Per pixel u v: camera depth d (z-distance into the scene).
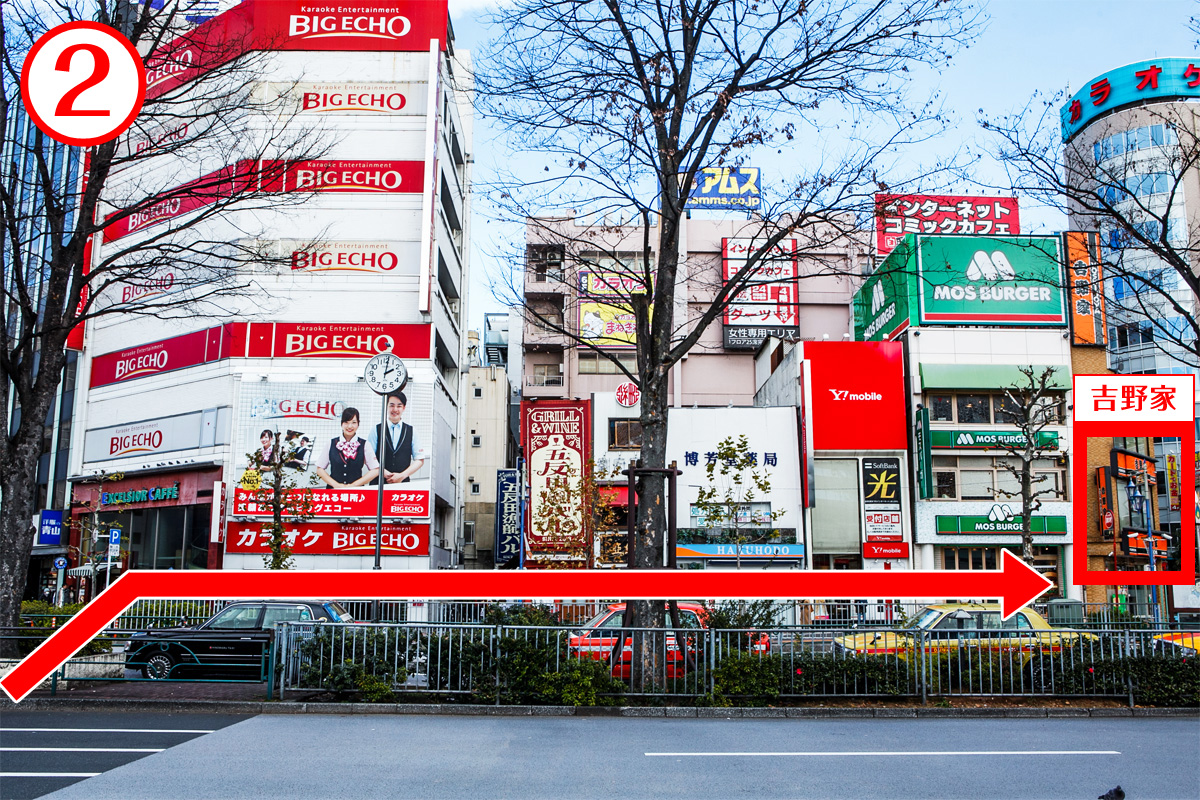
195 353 34.62
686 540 31.33
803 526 31.41
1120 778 7.91
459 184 43.06
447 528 38.94
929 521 31.64
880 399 32.38
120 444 36.50
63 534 37.94
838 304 48.22
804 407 31.95
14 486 13.68
